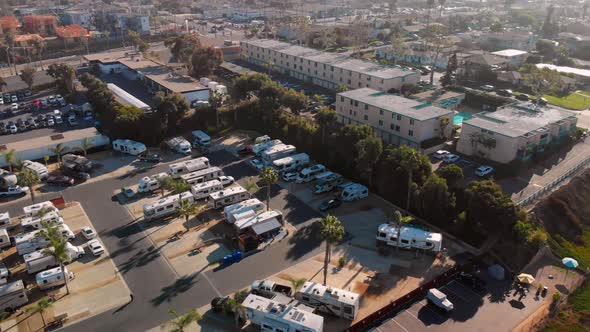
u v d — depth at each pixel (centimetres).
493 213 7075
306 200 8762
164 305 6009
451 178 8144
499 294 6438
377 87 14300
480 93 14500
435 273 6725
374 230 7800
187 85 14550
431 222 7994
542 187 8869
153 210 7900
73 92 15275
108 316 5806
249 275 6619
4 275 6331
